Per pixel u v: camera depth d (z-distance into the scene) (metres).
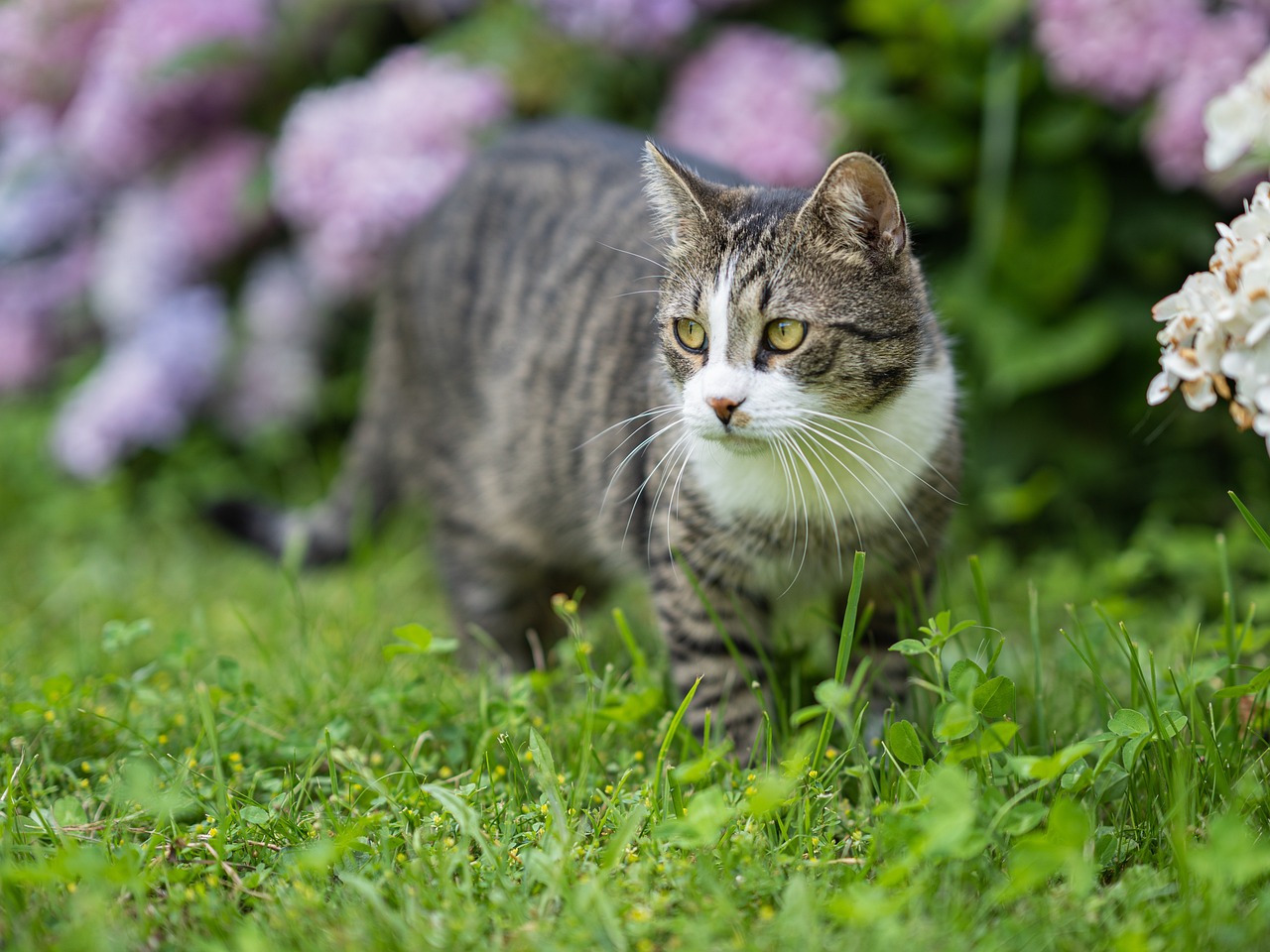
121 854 1.90
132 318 4.59
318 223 4.20
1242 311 1.86
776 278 2.34
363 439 3.80
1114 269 3.74
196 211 4.41
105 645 2.61
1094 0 3.42
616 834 1.88
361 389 4.49
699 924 1.67
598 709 2.40
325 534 3.82
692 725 2.55
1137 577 3.45
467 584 3.38
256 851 1.99
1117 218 3.67
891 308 2.38
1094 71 3.47
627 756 2.30
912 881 1.78
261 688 2.67
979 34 3.65
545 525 3.19
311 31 4.44
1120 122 3.65
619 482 2.75
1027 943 1.60
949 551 3.33
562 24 3.93
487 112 4.02
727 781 2.16
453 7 4.31
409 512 4.13
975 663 2.13
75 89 4.71
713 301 2.38
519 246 3.21
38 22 4.48
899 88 3.86
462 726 2.44
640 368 2.71
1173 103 3.40
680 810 2.01
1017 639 3.14
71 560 3.93
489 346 3.22
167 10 4.20
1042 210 3.64
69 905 1.77
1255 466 3.59
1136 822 1.97
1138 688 2.30
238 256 4.68
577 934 1.66
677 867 1.82
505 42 4.05
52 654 3.05
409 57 4.21
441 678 2.79
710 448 2.44
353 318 4.62
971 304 3.63
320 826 2.04
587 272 2.99
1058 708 2.53
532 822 2.03
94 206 4.88
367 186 3.99
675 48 4.03
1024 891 1.71
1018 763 1.87
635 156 3.18
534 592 3.40
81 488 4.50
